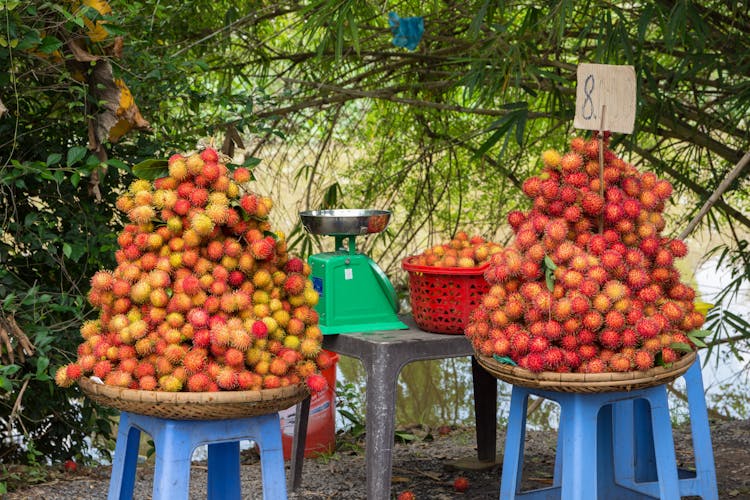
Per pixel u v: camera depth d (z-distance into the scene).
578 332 2.40
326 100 5.49
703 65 4.04
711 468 2.86
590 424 2.43
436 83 5.23
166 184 2.36
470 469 3.71
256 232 2.36
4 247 3.43
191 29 5.02
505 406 5.45
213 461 2.63
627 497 2.95
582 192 2.54
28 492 3.31
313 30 3.71
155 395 2.14
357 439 4.40
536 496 2.76
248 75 5.45
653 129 4.43
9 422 3.71
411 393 5.80
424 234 7.59
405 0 5.27
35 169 3.15
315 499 3.33
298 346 2.35
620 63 4.27
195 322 2.21
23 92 3.37
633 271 2.46
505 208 6.77
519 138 3.89
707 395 5.55
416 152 6.19
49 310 3.44
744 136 4.88
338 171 6.80
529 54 4.29
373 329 3.12
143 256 2.36
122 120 3.48
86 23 3.24
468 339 2.95
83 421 3.96
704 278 8.25
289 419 3.94
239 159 6.17
